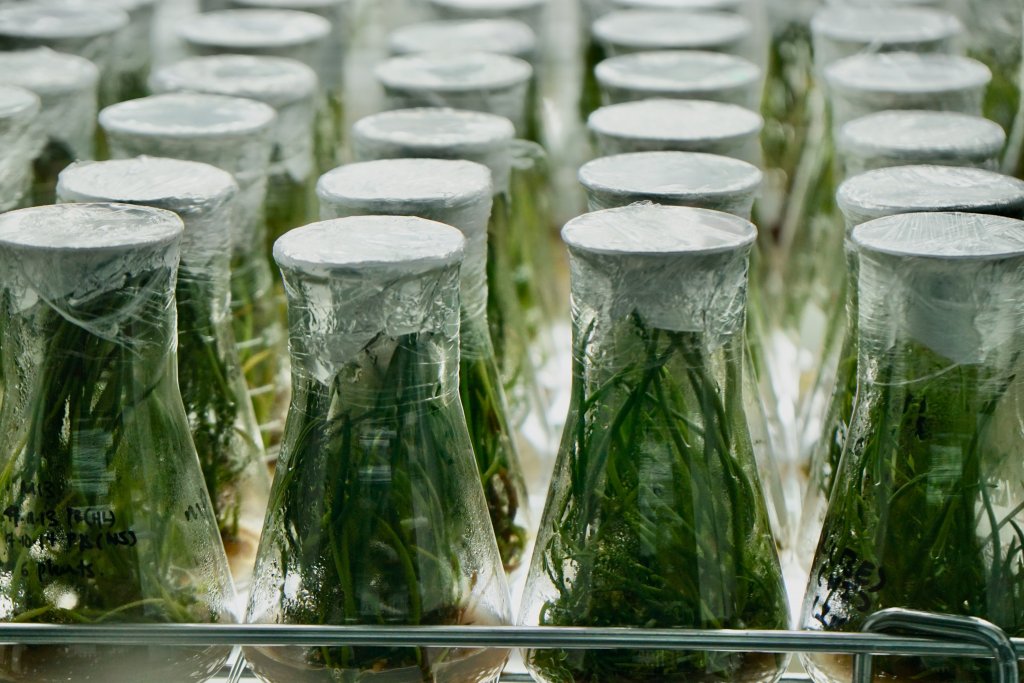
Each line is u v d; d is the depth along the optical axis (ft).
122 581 2.27
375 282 2.16
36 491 2.26
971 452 2.23
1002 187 2.47
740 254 2.20
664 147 2.70
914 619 2.19
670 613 2.24
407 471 2.21
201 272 2.50
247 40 3.33
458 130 2.72
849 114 2.95
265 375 2.80
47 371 2.24
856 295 2.55
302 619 2.24
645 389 2.22
